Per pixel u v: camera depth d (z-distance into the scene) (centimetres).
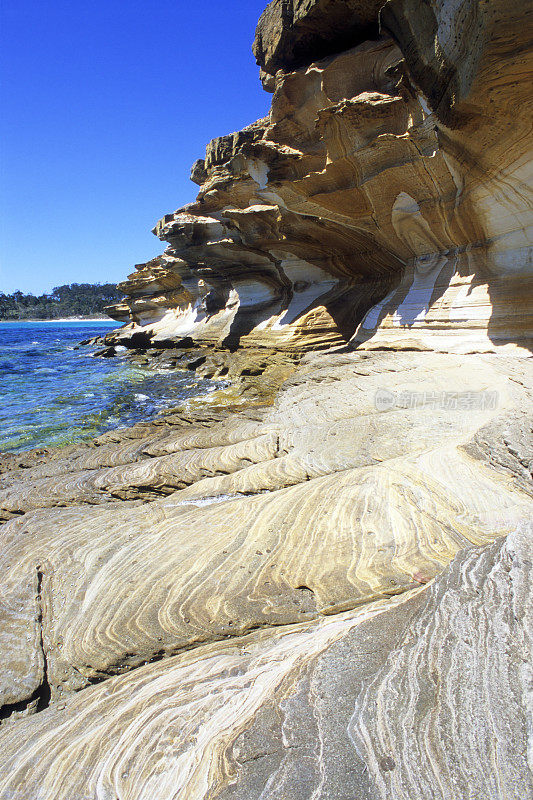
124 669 312
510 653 195
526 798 147
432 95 659
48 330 8125
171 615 337
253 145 1105
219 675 269
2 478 704
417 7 604
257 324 1697
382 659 225
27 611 367
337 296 1474
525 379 642
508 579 233
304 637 290
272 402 1142
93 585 385
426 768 169
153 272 2659
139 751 221
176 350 2134
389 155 912
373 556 354
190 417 916
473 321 894
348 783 170
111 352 2675
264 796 172
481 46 478
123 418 1134
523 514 352
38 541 466
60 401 1362
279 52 1219
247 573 365
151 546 423
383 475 464
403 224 1043
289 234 1337
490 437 454
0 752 257
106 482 617
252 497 489
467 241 962
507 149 661
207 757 201
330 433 636
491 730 171
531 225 789
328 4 1041
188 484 595
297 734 196
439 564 330
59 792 213
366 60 1009
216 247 1688
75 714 273
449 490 406
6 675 315
